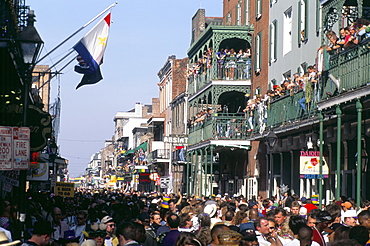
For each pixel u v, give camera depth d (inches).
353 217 493.0
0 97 745.6
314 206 684.1
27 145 547.5
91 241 385.4
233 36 1678.2
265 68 1537.9
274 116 1259.2
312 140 1144.2
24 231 559.8
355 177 1013.8
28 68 573.9
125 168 4697.3
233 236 308.7
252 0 1681.8
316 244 400.2
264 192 1491.1
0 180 906.1
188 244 311.4
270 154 1392.7
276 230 498.3
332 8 982.4
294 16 1334.9
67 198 1328.7
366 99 800.9
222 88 1673.2
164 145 2942.9
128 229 371.9
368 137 975.0
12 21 622.8
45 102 2445.9
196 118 1828.2
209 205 630.5
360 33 814.5
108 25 778.8
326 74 950.4
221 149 1737.2
